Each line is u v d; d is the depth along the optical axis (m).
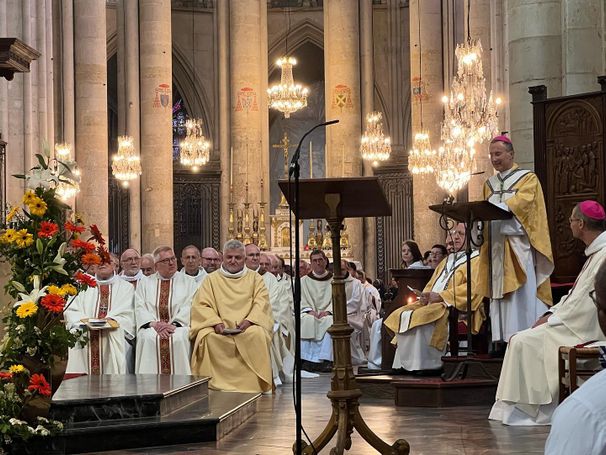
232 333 14.16
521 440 8.95
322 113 44.25
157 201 34.69
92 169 32.25
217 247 39.44
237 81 36.88
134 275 15.57
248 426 10.65
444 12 34.06
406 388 11.48
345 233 31.98
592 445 3.02
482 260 11.62
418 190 33.81
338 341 7.75
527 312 11.38
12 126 24.72
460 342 14.08
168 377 11.73
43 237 9.20
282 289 17.02
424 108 34.25
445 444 8.83
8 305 9.47
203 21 40.41
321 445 7.67
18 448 9.23
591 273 9.54
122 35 35.59
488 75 27.33
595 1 13.77
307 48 43.25
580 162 12.22
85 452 9.27
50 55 26.22
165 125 34.91
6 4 25.02
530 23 14.05
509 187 11.36
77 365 14.35
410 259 17.03
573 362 8.46
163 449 9.32
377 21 40.12
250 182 36.50
